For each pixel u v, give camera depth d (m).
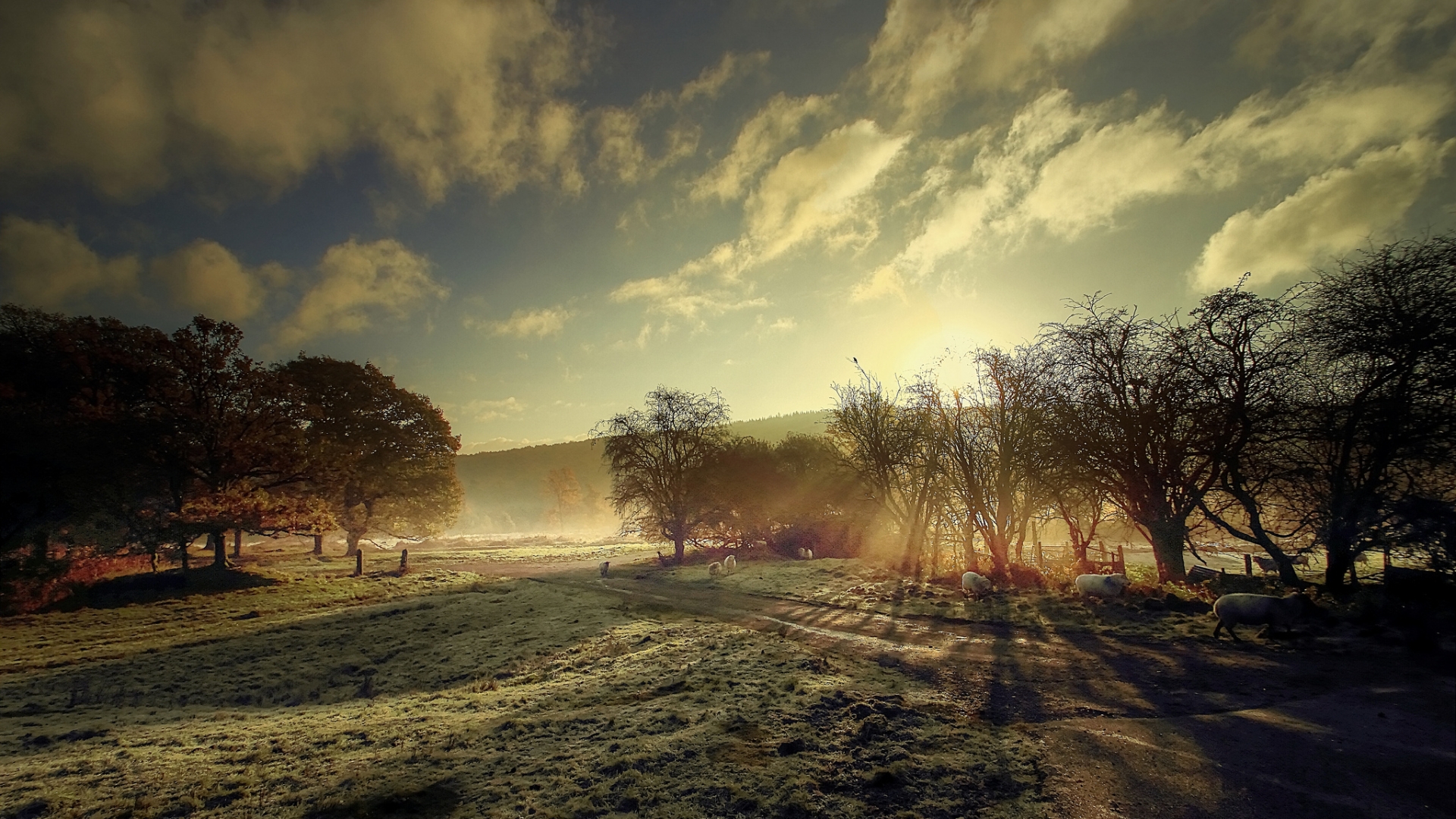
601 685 13.05
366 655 18.66
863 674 12.88
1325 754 8.09
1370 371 17.16
